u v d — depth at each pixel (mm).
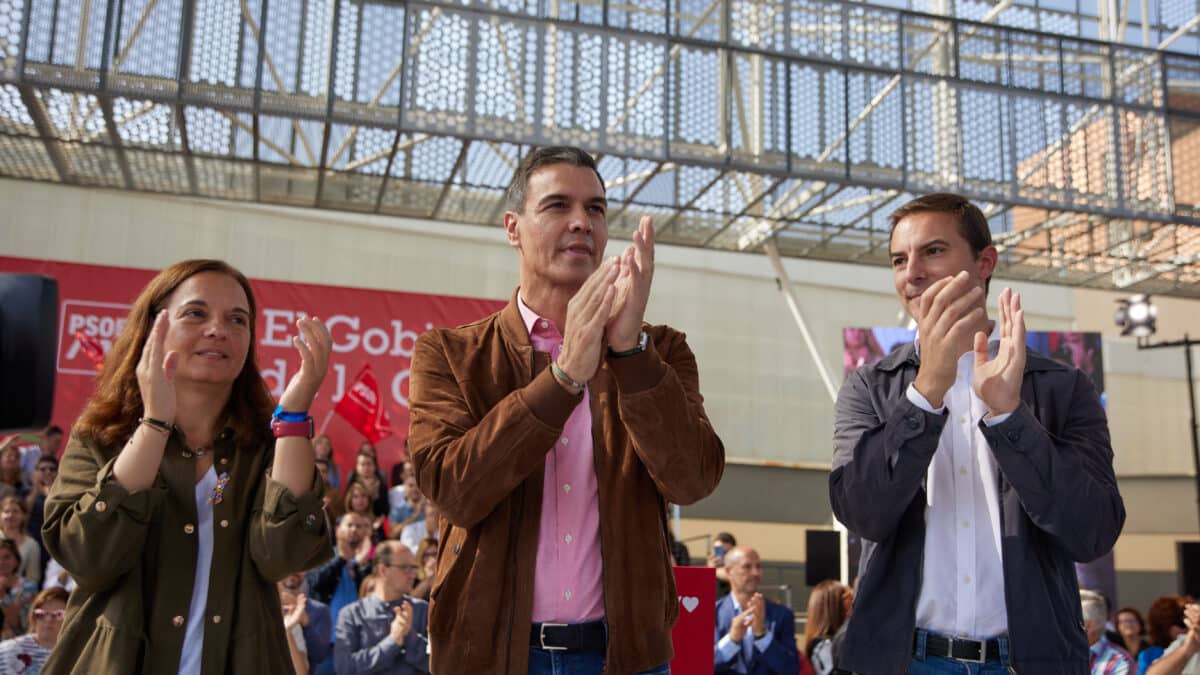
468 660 1950
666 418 1942
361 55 6250
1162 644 6328
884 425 2268
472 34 6418
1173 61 7891
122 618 2217
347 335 8750
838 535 8781
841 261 8875
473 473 1888
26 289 1796
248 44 6070
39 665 4867
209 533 2365
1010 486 2279
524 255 2215
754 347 13047
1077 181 7445
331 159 6887
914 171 7133
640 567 2018
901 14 7340
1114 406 14805
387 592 5465
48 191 9688
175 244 10242
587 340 1854
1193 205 7656
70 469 2330
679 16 6980
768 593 10266
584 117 6527
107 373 2477
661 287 12617
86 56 5789
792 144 6938
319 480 2416
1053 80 7586
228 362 2453
